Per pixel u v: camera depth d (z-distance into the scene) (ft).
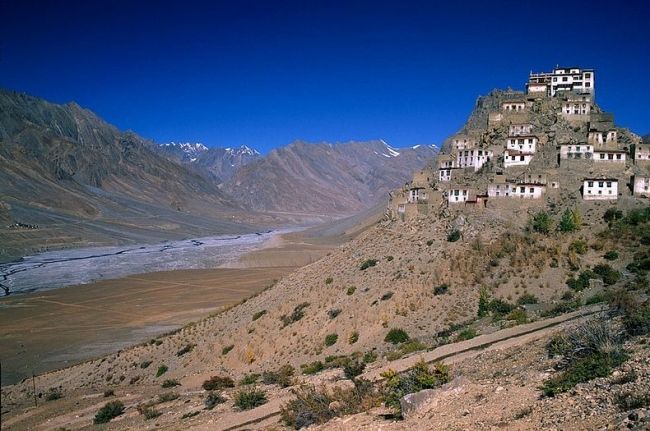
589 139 353.72
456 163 381.19
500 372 92.79
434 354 132.57
